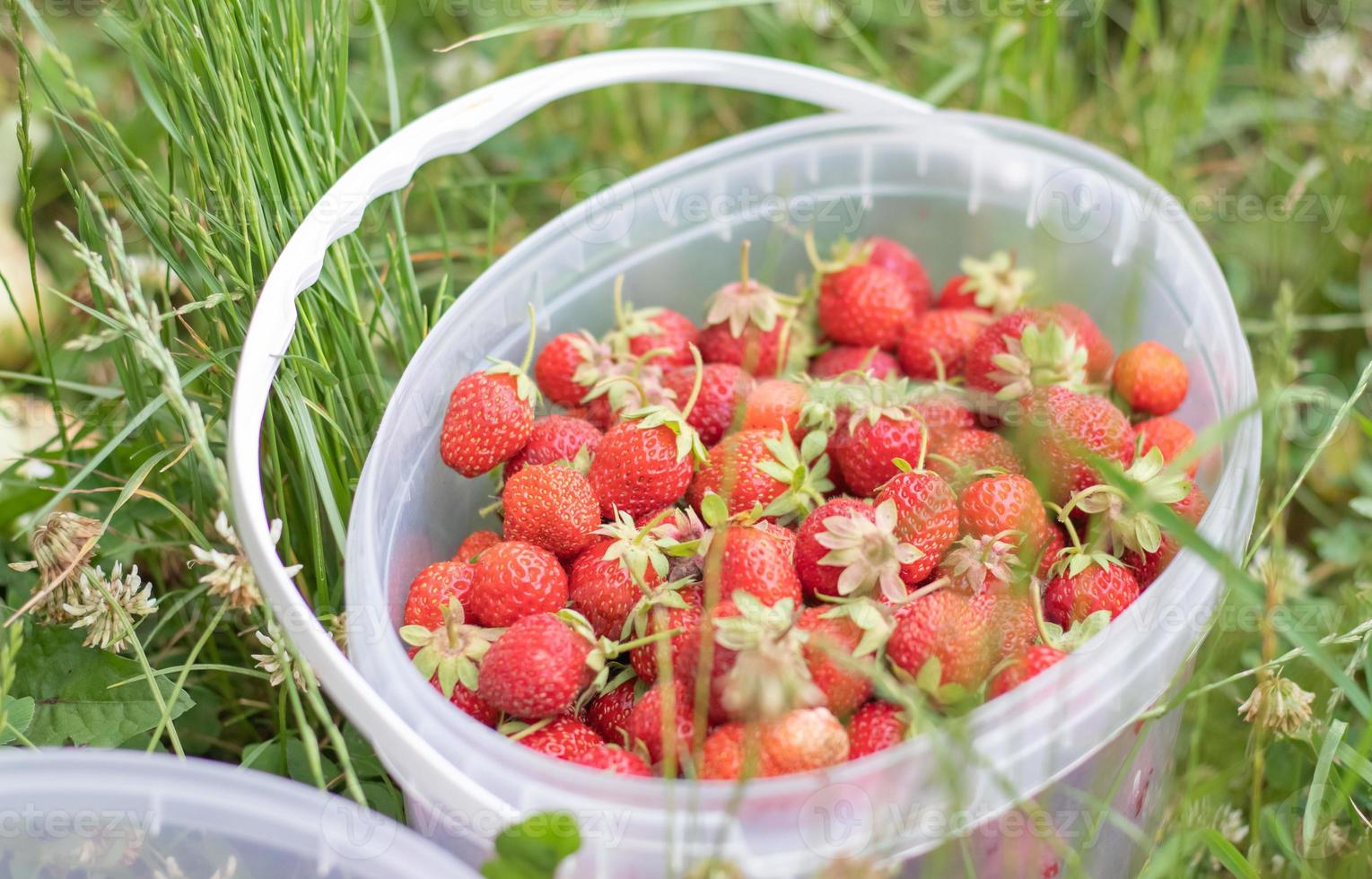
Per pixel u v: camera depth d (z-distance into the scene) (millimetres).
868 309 590
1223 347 535
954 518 507
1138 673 462
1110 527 520
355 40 736
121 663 525
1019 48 702
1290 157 715
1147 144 674
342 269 547
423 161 528
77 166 666
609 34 720
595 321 591
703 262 605
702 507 503
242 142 528
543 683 480
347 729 541
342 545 511
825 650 453
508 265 557
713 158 592
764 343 584
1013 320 555
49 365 553
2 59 677
